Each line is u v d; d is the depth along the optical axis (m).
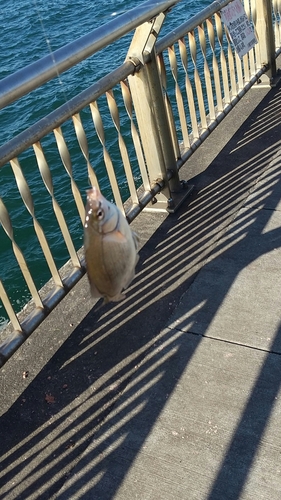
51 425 2.82
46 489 2.53
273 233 3.85
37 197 10.38
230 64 5.20
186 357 3.04
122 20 3.09
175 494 2.40
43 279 8.26
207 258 3.74
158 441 2.63
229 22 4.84
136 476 2.50
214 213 4.19
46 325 3.45
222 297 3.40
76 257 3.38
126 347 3.19
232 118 5.60
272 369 2.88
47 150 11.88
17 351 3.29
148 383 2.94
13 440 2.78
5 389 3.05
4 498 2.53
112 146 11.72
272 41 5.87
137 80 3.78
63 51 2.70
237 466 2.46
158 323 3.30
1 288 2.81
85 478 2.54
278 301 3.29
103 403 2.88
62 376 3.08
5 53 21.66
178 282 3.59
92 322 3.40
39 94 15.38
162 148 4.11
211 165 4.85
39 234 3.09
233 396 2.78
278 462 2.45
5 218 2.81
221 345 3.07
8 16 26.67
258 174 4.56
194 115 4.62
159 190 4.14
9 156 2.76
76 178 10.77
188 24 4.25
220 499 2.35
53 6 26.78
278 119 5.38
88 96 3.23
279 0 6.14
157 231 4.13
